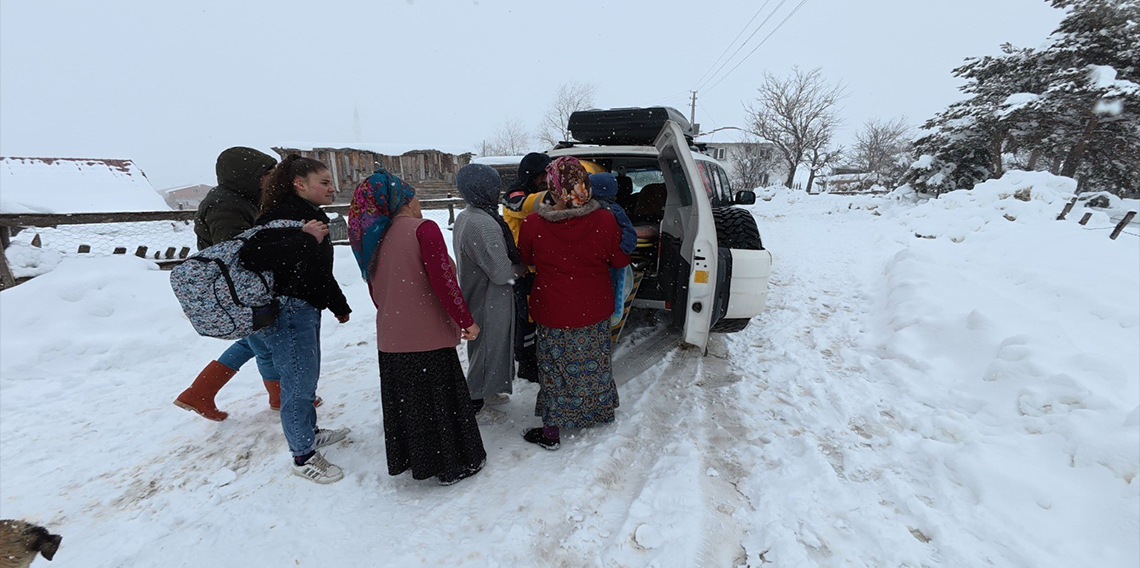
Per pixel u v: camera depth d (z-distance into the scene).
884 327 4.27
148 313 4.71
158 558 1.91
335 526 2.06
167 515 2.16
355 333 4.74
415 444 2.18
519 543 1.89
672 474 2.26
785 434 2.64
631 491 2.21
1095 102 13.91
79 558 1.93
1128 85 13.34
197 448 2.73
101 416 3.18
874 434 2.63
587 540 1.91
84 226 10.20
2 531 1.37
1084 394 2.41
